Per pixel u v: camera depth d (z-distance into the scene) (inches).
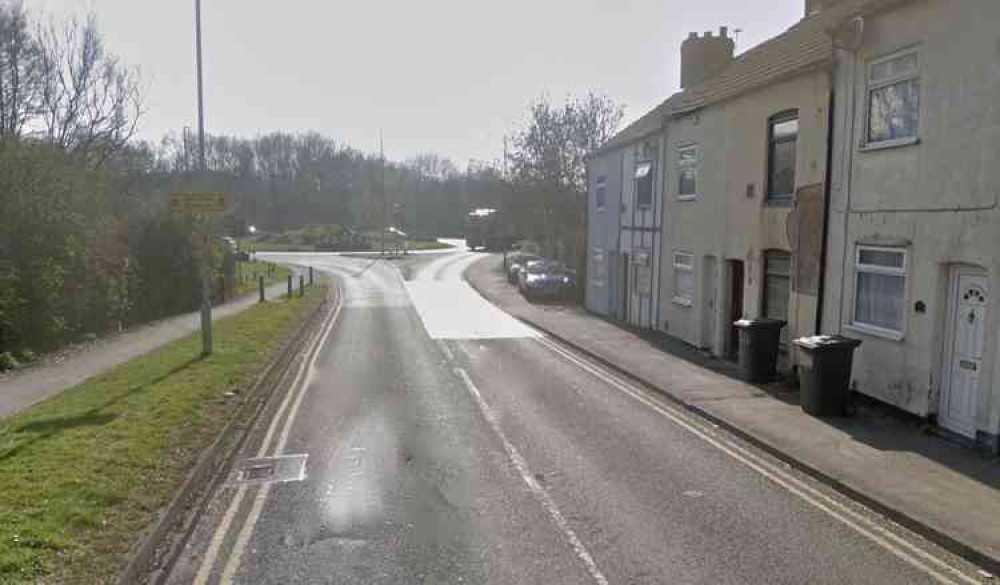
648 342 684.7
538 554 221.0
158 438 325.1
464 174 4471.0
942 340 354.0
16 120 962.7
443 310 1015.6
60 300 650.2
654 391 473.7
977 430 328.2
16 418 361.4
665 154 731.4
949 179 344.8
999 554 217.0
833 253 441.4
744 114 556.7
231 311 957.2
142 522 231.1
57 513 230.1
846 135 427.5
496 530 239.3
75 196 705.0
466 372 534.9
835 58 437.1
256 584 200.5
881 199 396.2
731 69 689.0
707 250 624.7
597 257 997.8
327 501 265.3
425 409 414.9
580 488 282.0
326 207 4170.8
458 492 275.9
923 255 362.6
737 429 366.0
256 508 258.2
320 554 219.9
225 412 385.1
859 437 349.4
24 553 200.8
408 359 593.6
